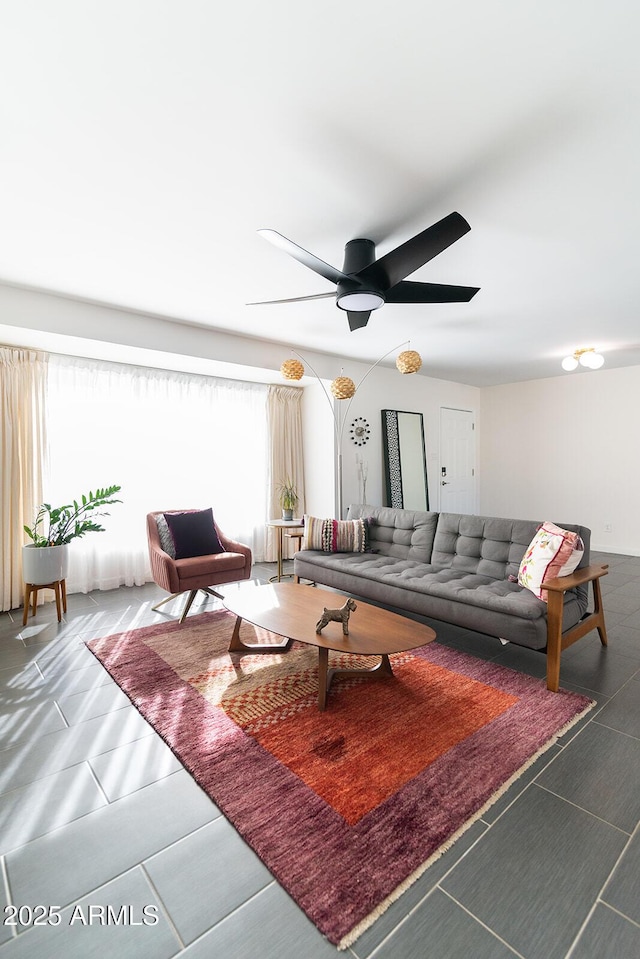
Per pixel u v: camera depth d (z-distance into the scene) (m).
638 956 1.05
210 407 4.86
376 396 5.68
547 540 2.58
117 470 4.23
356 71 1.37
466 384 7.09
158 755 1.79
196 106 1.51
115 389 4.21
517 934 1.10
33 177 1.90
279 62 1.34
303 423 5.60
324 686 2.11
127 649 2.80
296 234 2.39
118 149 1.73
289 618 2.39
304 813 1.48
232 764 1.72
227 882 1.24
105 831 1.42
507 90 1.44
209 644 2.90
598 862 1.29
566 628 2.50
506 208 2.15
